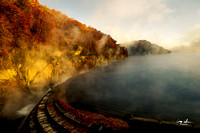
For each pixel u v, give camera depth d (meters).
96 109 16.09
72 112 10.31
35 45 23.08
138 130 8.16
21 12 20.77
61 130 8.44
